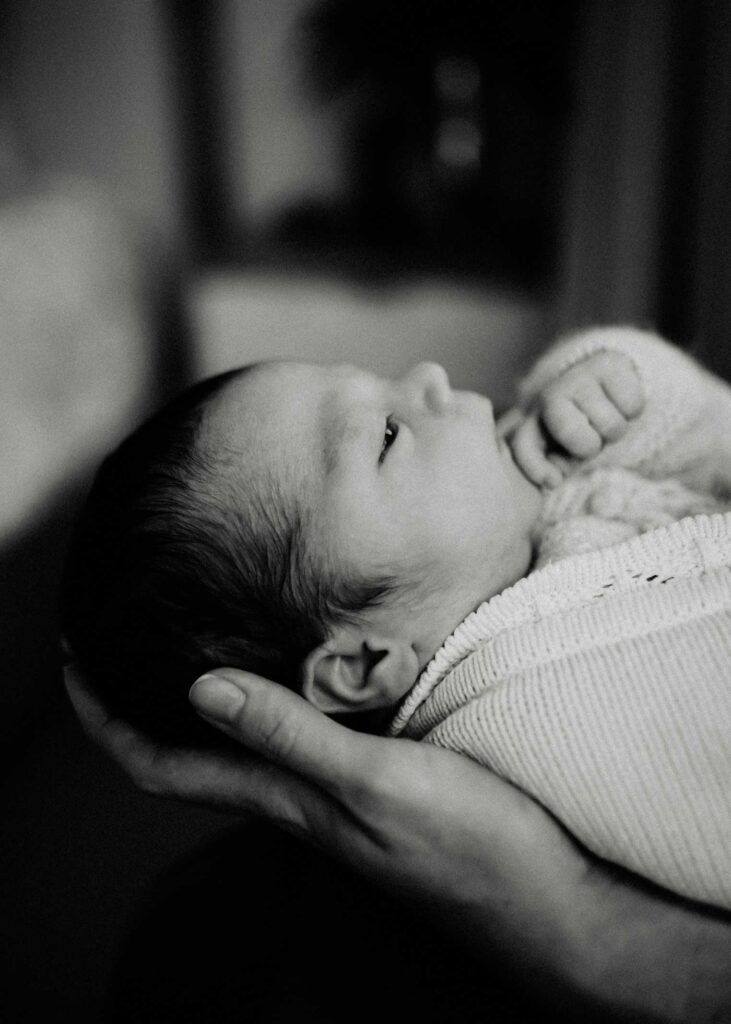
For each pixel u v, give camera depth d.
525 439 0.77
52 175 1.72
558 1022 0.51
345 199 2.20
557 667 0.57
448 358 1.73
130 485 0.69
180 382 1.69
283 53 2.12
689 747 0.52
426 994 0.51
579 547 0.67
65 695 1.06
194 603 0.65
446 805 0.49
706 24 1.22
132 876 0.81
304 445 0.67
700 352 1.21
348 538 0.65
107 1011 0.54
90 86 1.95
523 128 1.85
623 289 1.41
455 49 1.66
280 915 0.56
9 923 0.77
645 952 0.50
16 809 0.89
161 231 1.89
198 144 2.15
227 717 0.51
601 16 1.37
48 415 1.10
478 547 0.68
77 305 1.22
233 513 0.66
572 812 0.53
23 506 1.01
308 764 0.50
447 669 0.66
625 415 0.76
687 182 1.32
